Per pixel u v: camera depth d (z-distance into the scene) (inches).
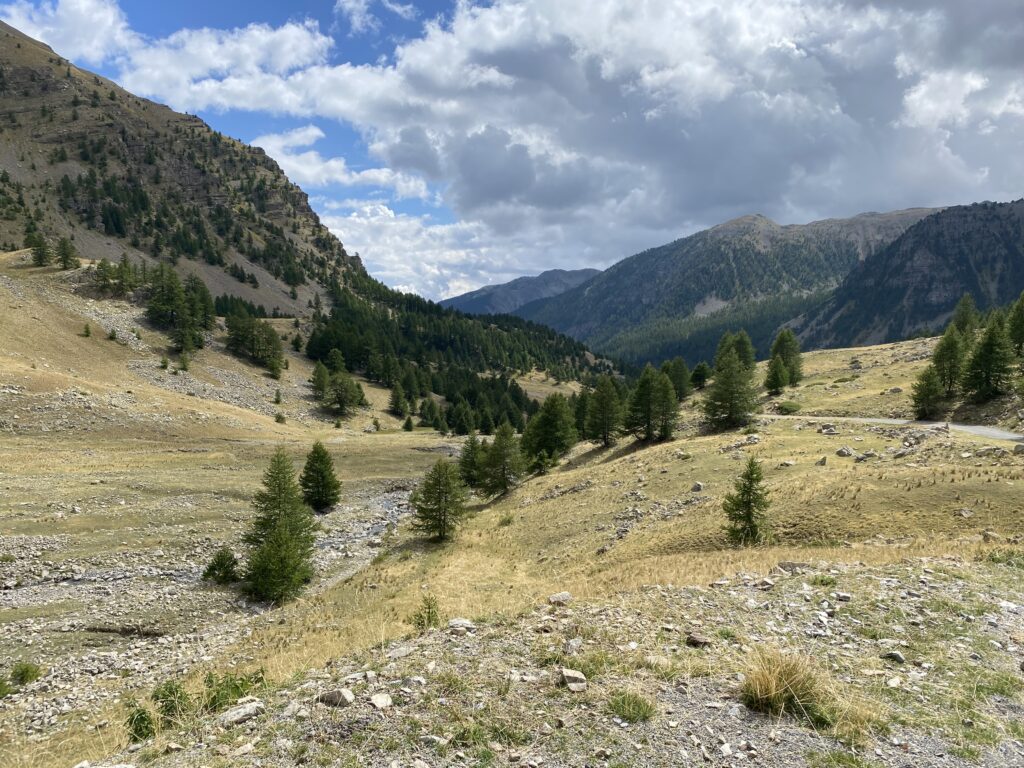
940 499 1104.8
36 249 5580.7
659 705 302.5
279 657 708.0
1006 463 1269.7
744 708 300.2
